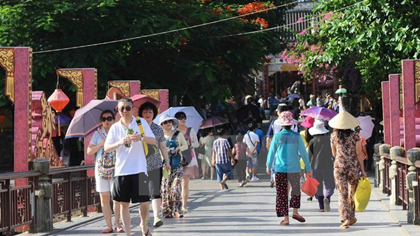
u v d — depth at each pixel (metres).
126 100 17.17
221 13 49.78
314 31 50.34
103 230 20.05
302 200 27.56
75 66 43.59
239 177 22.70
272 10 57.97
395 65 37.69
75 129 21.02
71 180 23.17
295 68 87.56
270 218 22.02
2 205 18.83
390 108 29.59
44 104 25.72
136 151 17.12
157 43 47.72
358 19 37.78
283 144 20.50
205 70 46.12
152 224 21.27
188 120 26.75
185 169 23.09
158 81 48.38
